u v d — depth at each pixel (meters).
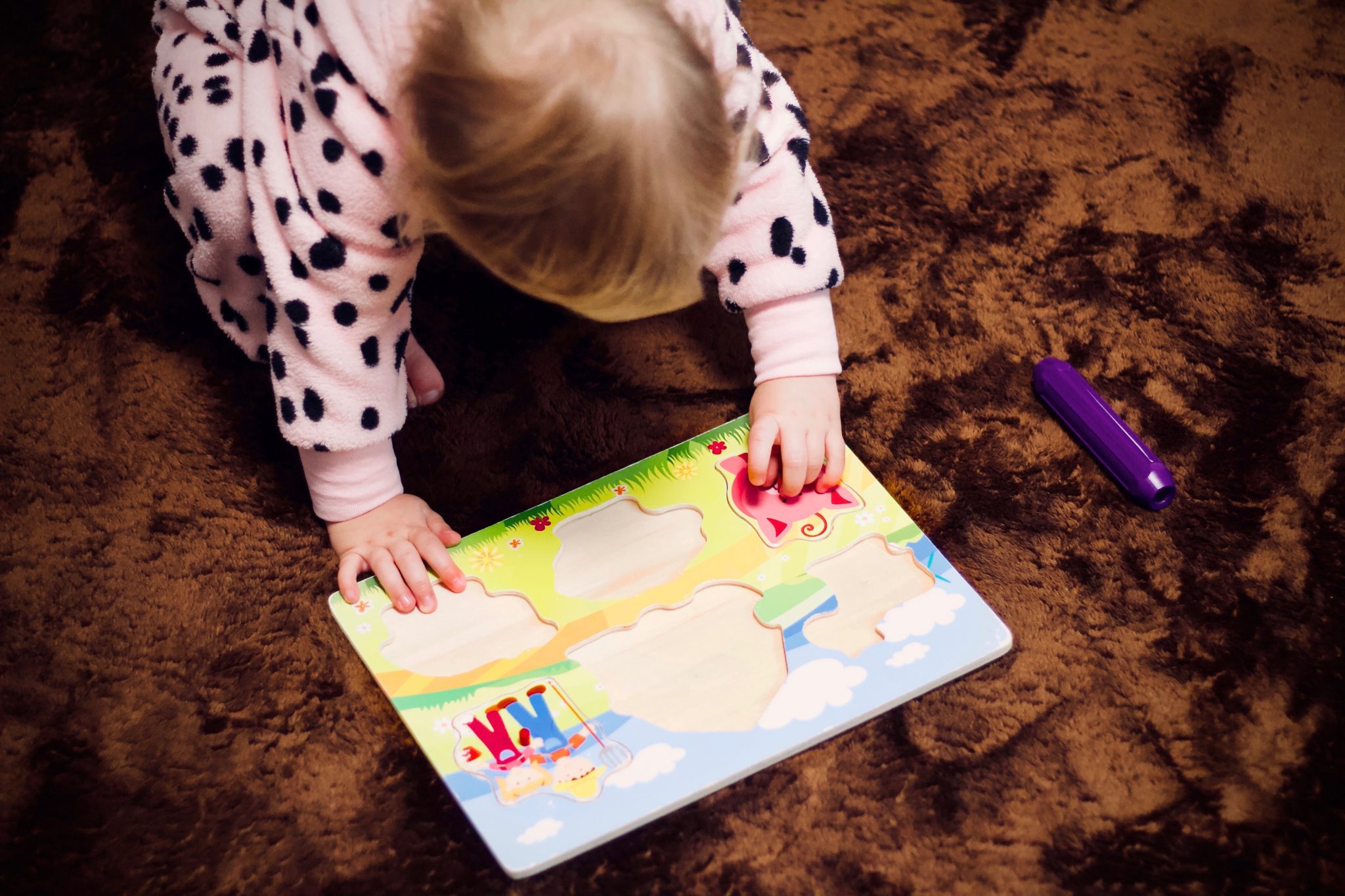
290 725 0.88
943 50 1.24
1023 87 1.21
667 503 0.96
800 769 0.85
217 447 1.02
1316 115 1.18
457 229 0.74
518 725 0.85
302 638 0.92
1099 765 0.84
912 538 0.92
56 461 1.01
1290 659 0.88
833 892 0.80
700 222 0.73
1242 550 0.94
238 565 0.96
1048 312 1.07
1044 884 0.80
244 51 0.82
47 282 1.11
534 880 0.80
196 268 0.92
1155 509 0.96
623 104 0.68
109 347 1.07
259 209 0.80
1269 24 1.24
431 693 0.87
